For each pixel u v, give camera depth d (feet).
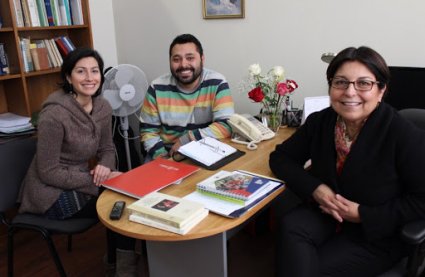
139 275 7.07
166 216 4.12
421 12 7.04
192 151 6.14
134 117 11.25
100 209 4.66
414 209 4.33
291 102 8.30
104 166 6.66
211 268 4.87
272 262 7.70
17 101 9.40
